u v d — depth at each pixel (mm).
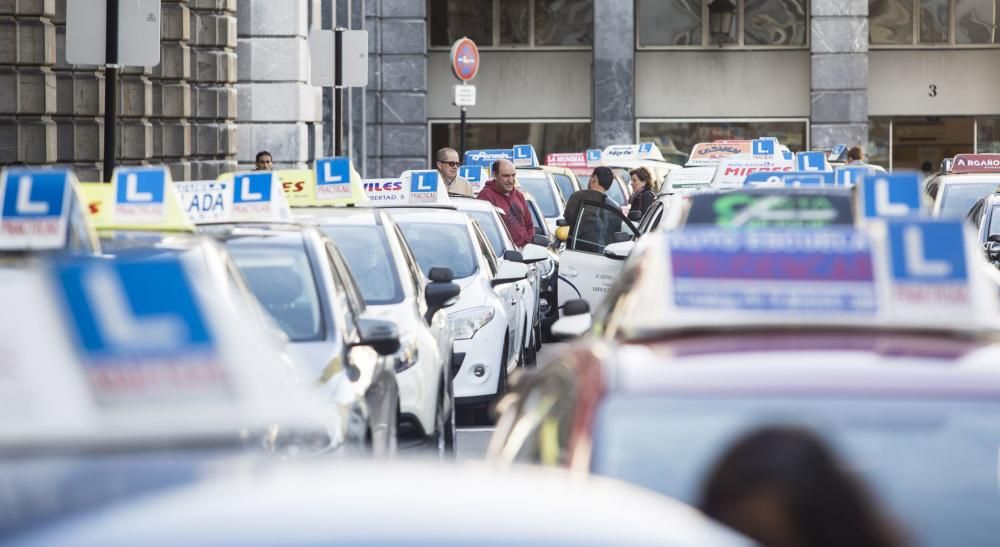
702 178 59031
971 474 9977
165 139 56656
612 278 46188
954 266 11422
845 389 10023
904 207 21391
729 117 117312
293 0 76188
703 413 10055
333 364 20109
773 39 116812
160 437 6055
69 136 46375
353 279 25531
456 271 36281
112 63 31453
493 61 117812
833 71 111438
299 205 34000
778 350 10758
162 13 56125
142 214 20688
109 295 6086
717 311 11398
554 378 11406
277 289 21891
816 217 26375
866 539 8766
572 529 5605
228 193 26547
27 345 6055
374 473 6336
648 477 9758
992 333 11242
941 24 116875
